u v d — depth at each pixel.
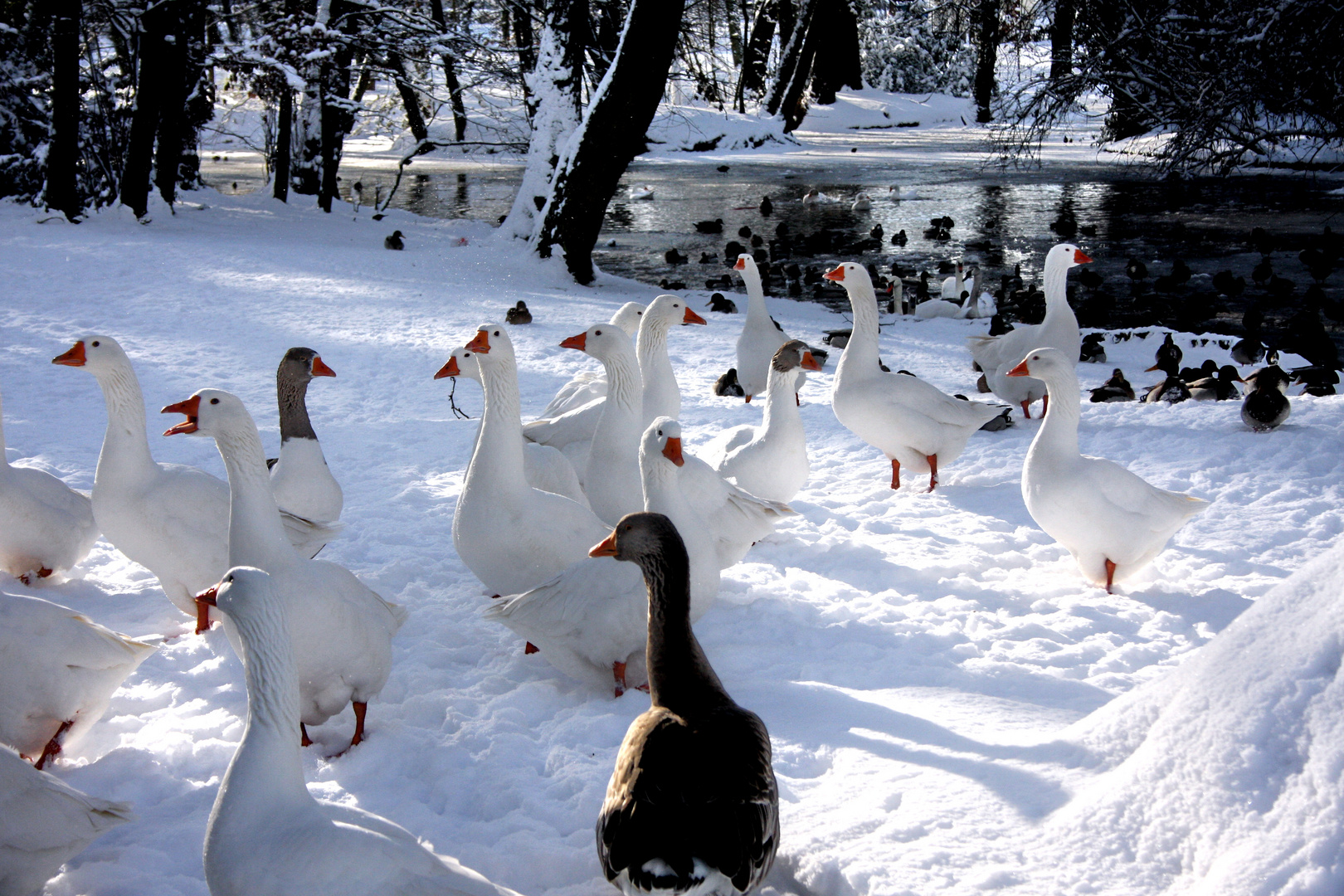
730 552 6.47
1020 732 4.32
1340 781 2.77
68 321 15.27
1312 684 3.06
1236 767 3.03
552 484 6.74
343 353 14.28
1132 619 5.96
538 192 25.67
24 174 26.62
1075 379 6.34
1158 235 27.59
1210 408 9.99
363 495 8.48
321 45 29.19
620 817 3.16
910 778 3.90
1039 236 28.42
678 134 51.12
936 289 22.83
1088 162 43.69
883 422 8.30
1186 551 6.95
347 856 3.01
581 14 25.66
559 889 3.68
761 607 6.14
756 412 11.55
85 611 6.11
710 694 3.72
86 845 3.59
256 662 3.22
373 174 44.09
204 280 19.34
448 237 28.23
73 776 4.32
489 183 41.72
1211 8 25.50
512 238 25.64
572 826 4.02
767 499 7.50
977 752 4.07
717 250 28.16
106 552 7.21
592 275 23.84
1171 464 8.54
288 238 26.20
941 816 3.54
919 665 5.38
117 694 5.07
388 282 20.70
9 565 6.26
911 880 3.20
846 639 5.76
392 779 4.45
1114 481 6.24
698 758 3.23
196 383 12.23
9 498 5.96
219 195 32.31
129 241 22.95
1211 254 24.78
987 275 23.98
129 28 26.02
